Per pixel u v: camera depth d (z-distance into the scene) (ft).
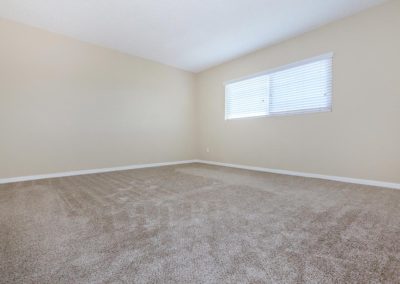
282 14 9.13
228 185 9.04
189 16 9.32
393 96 8.22
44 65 10.58
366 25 8.77
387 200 6.81
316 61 10.34
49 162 10.81
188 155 17.21
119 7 8.67
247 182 9.62
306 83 10.76
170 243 4.13
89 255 3.70
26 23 9.93
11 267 3.36
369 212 5.77
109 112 12.87
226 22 9.80
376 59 8.56
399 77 8.07
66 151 11.33
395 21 8.11
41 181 9.89
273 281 3.02
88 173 12.01
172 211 5.91
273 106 12.26
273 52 12.12
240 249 3.91
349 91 9.30
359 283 2.98
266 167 12.71
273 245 4.05
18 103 9.93
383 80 8.43
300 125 11.05
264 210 5.98
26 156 10.18
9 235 4.48
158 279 3.07
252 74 13.25
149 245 4.05
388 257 3.63
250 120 13.56
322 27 10.05
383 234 4.49
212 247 3.98
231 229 4.76
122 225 4.98
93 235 4.47
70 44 11.34
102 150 12.61
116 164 13.20
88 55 11.98
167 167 14.51
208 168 14.02
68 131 11.38
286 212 5.81
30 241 4.21
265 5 8.52
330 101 9.92
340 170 9.70
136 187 8.71
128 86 13.67
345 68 9.38
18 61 9.89
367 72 8.79
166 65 15.65
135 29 10.48
